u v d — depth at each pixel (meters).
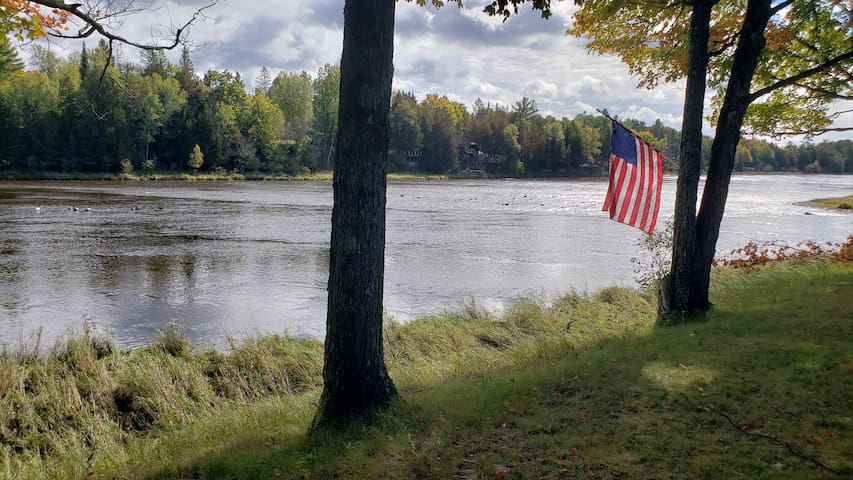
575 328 11.48
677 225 9.72
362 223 5.84
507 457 4.75
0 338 12.16
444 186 81.31
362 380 5.95
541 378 6.69
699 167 9.55
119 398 8.59
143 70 81.19
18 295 15.77
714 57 11.63
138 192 53.25
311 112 110.44
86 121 70.75
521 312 13.23
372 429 5.53
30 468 6.29
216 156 85.81
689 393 5.75
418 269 20.11
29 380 8.84
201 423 7.43
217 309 14.79
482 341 11.67
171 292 16.44
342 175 5.82
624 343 8.30
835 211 44.28
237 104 97.56
